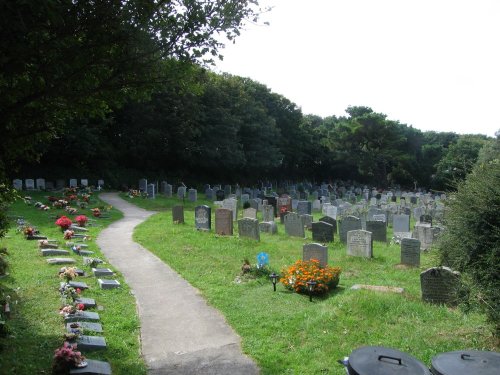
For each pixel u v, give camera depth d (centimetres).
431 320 952
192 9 662
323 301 1134
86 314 984
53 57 591
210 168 5500
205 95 4888
